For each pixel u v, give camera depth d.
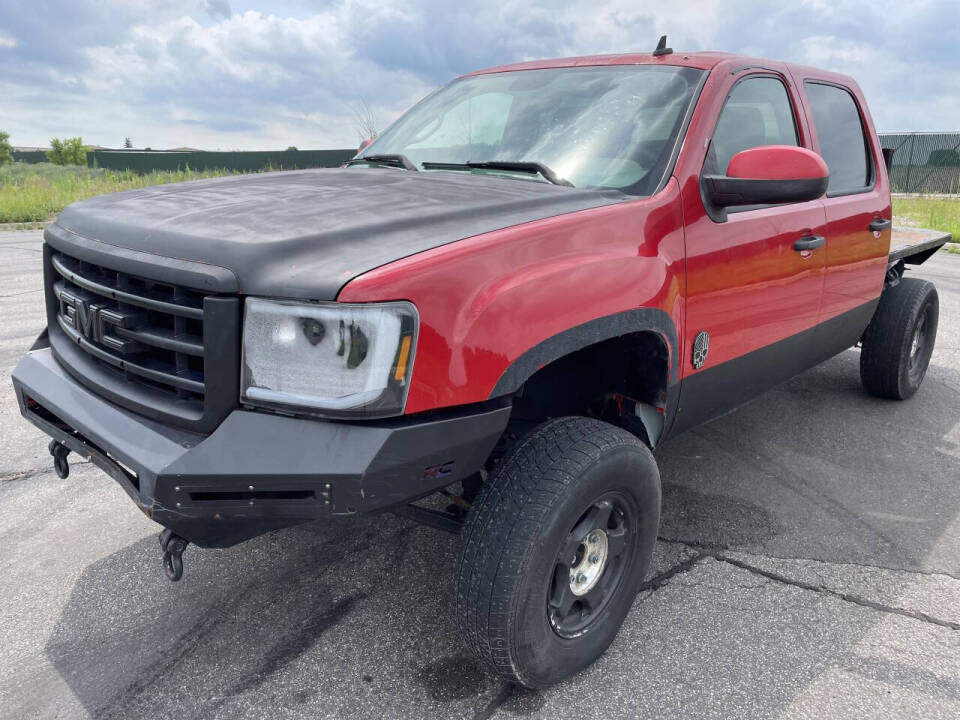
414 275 1.83
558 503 2.01
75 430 2.28
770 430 4.35
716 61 3.05
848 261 3.75
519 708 2.16
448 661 2.36
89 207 2.52
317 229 2.00
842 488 3.62
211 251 1.92
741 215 2.90
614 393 2.71
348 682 2.26
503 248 2.03
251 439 1.82
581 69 3.24
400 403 1.81
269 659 2.35
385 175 2.88
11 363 5.12
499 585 1.98
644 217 2.46
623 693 2.23
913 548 3.08
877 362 4.64
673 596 2.71
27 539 3.01
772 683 2.28
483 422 1.94
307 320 1.79
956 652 2.44
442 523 2.40
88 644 2.41
